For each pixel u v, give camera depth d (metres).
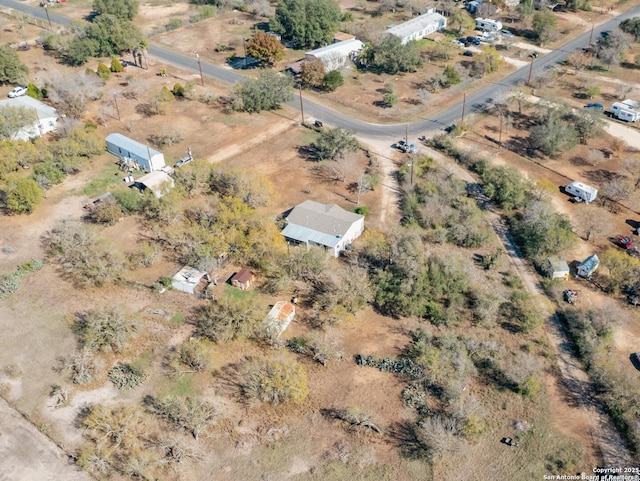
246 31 144.50
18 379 57.78
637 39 135.25
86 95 108.06
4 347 61.00
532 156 95.50
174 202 76.50
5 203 81.25
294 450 52.06
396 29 136.38
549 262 71.19
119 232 77.25
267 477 49.84
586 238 77.50
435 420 53.34
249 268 71.94
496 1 153.12
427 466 50.75
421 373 58.34
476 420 53.03
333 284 67.44
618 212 82.75
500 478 49.81
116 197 79.25
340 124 104.88
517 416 55.00
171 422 53.84
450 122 105.00
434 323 64.75
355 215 78.12
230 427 53.88
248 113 108.19
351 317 64.75
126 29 126.94
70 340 61.84
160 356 60.28
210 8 154.75
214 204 78.50
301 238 74.31
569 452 51.66
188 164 85.12
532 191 84.19
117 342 59.94
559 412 55.28
